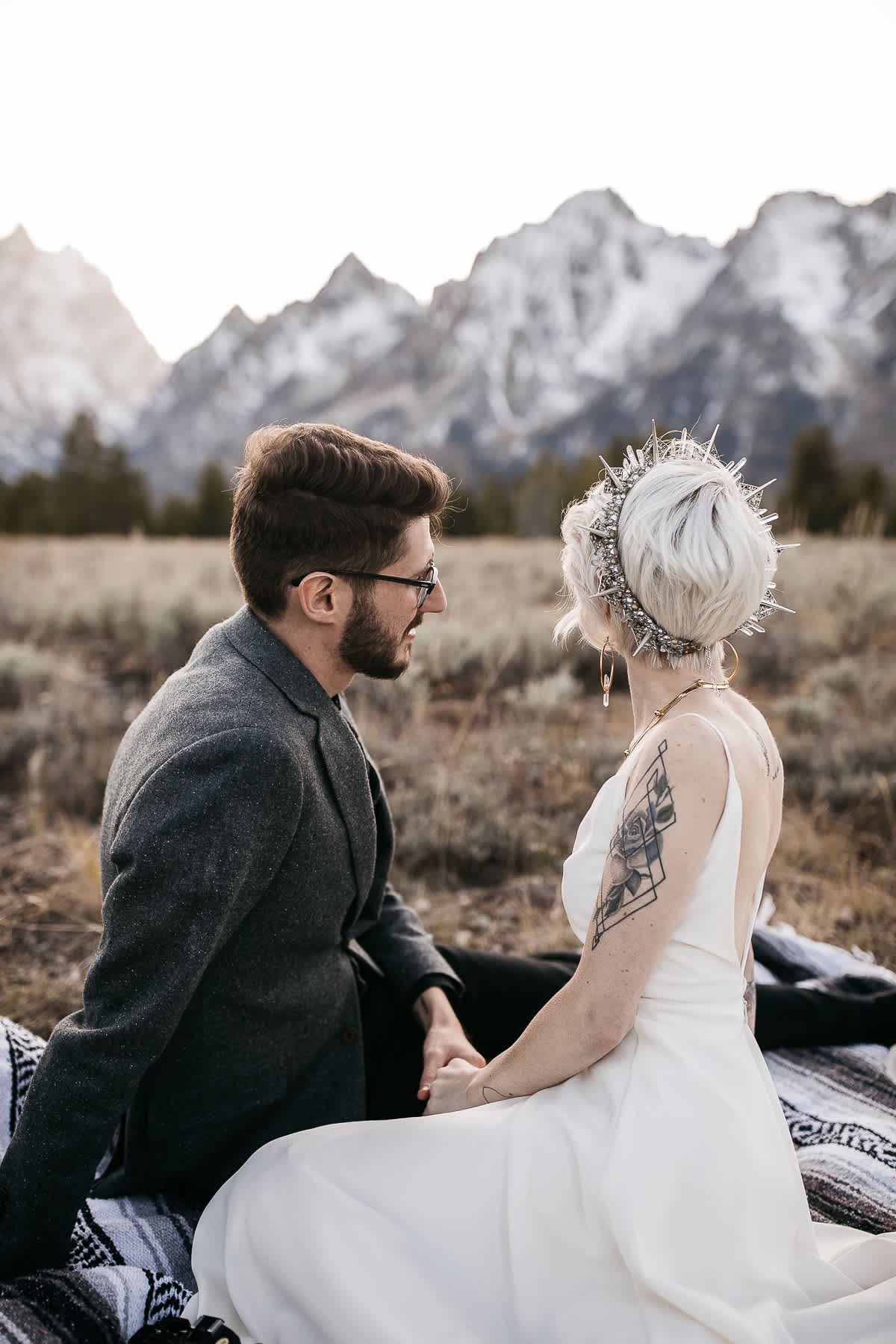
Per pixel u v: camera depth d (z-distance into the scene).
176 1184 1.73
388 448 1.61
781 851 3.84
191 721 1.43
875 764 4.68
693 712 1.42
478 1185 1.43
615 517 1.43
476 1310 1.37
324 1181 1.48
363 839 1.67
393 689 5.68
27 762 4.79
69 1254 1.53
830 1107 2.22
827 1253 1.61
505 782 4.46
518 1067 1.54
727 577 1.35
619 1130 1.35
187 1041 1.58
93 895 3.48
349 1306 1.31
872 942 3.19
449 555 15.48
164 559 14.43
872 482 44.09
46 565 13.56
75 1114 1.35
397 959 2.04
